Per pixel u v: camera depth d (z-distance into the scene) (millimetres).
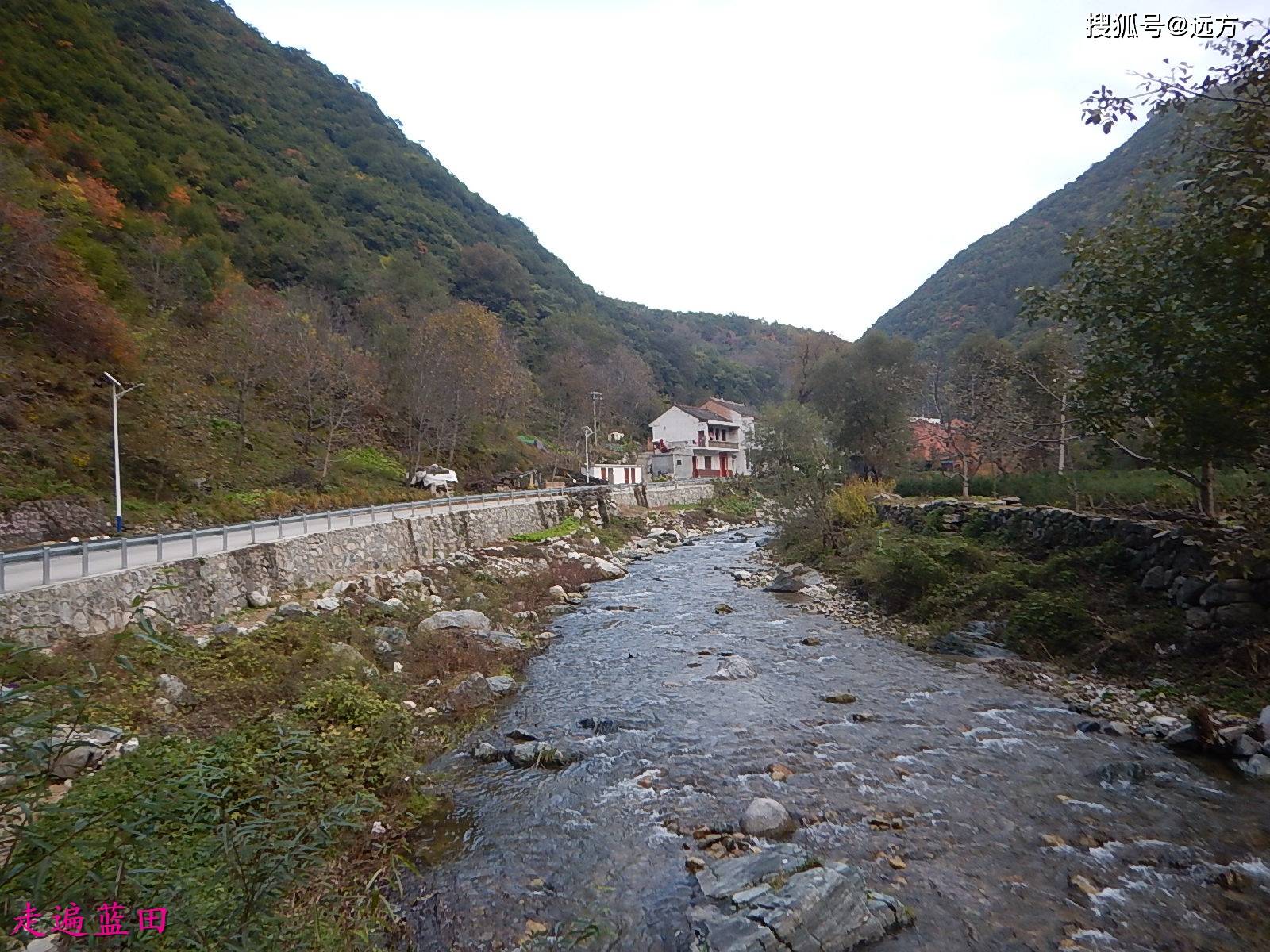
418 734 10773
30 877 3008
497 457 48688
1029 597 14656
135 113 54188
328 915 6145
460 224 90750
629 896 6668
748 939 5754
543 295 87312
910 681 13039
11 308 25266
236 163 62781
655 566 30219
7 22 48781
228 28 89562
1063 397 16000
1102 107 9375
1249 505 10945
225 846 4062
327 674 11414
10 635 10125
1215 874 6648
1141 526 13750
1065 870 6824
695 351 100750
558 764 9836
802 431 42906
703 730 11000
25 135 39969
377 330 49500
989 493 25719
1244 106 9234
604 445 64188
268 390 38562
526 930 6219
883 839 7539
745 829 7840
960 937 5875
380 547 22656
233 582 15469
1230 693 10195
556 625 18984
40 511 20391
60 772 7254
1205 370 10141
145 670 10344
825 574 23938
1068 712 11047
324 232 64062
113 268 35219
